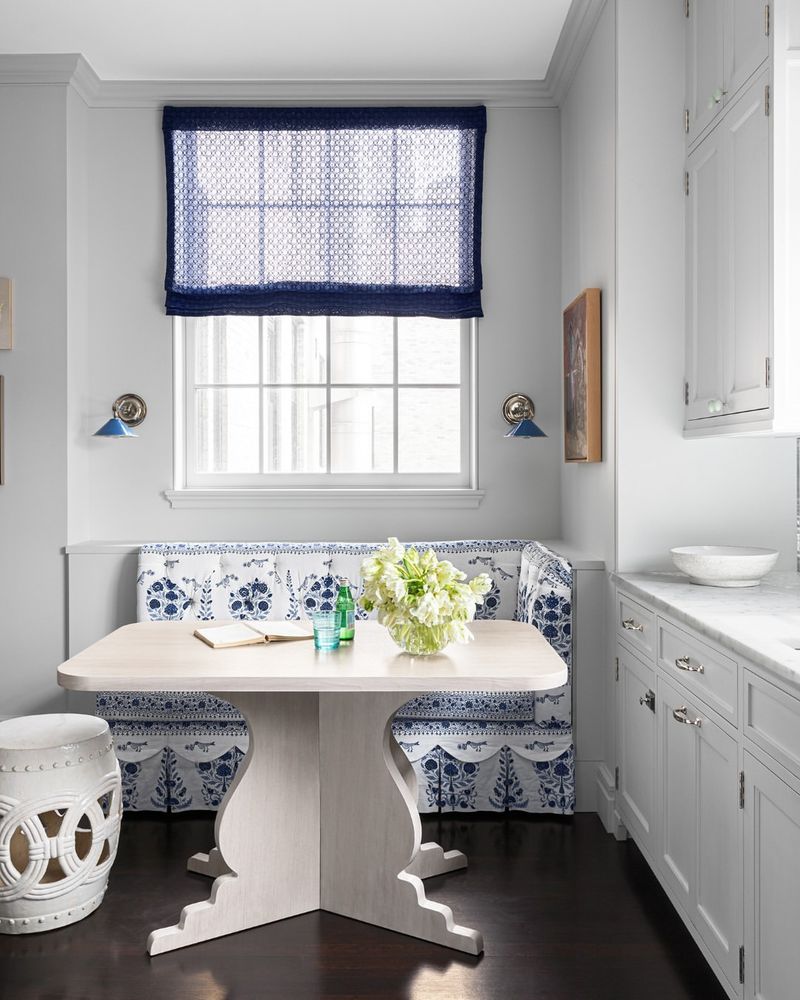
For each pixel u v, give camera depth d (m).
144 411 4.16
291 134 4.10
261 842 2.53
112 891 2.73
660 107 3.04
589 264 3.56
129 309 4.17
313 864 2.62
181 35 3.65
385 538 4.20
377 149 4.11
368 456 4.28
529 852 3.00
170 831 3.20
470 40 3.72
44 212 3.88
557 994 2.19
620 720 3.10
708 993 2.20
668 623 2.51
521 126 4.17
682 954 2.37
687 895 2.36
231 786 2.53
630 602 2.94
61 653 3.89
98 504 4.18
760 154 2.34
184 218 4.12
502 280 4.18
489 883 2.78
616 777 3.17
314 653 2.44
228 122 4.10
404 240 4.12
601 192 3.33
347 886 2.57
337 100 4.12
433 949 2.40
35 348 3.89
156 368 4.18
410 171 4.12
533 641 2.58
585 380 3.39
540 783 3.29
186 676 2.19
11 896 2.45
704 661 2.20
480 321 4.19
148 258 4.18
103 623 3.84
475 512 4.22
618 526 3.09
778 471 3.08
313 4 3.40
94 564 3.83
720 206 2.67
